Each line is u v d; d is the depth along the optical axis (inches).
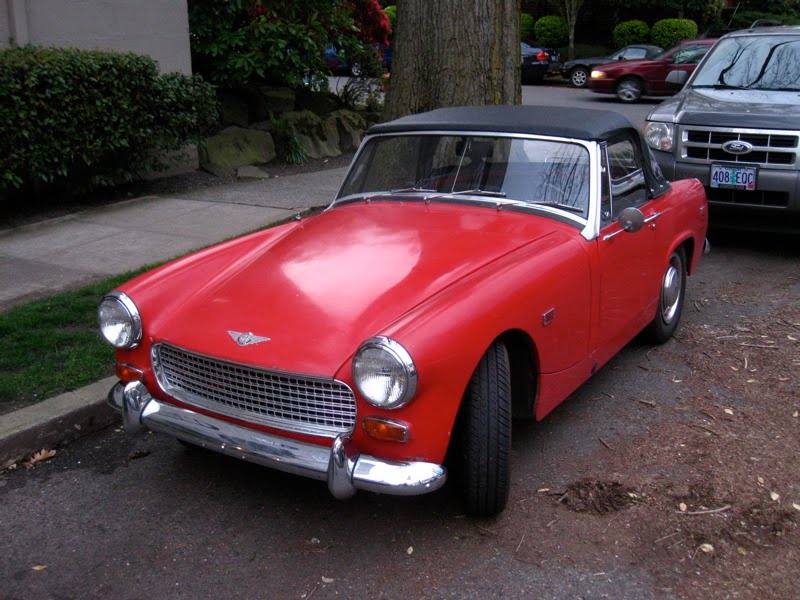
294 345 121.9
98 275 254.8
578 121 168.6
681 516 134.0
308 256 147.5
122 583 120.6
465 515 135.4
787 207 272.7
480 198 164.6
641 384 187.2
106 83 325.7
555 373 144.6
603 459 153.3
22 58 300.0
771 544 126.6
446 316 118.0
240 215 329.4
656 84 827.4
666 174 287.9
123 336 136.8
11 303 230.1
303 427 121.2
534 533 130.2
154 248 283.7
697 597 114.7
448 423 117.5
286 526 134.3
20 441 156.9
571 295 145.4
